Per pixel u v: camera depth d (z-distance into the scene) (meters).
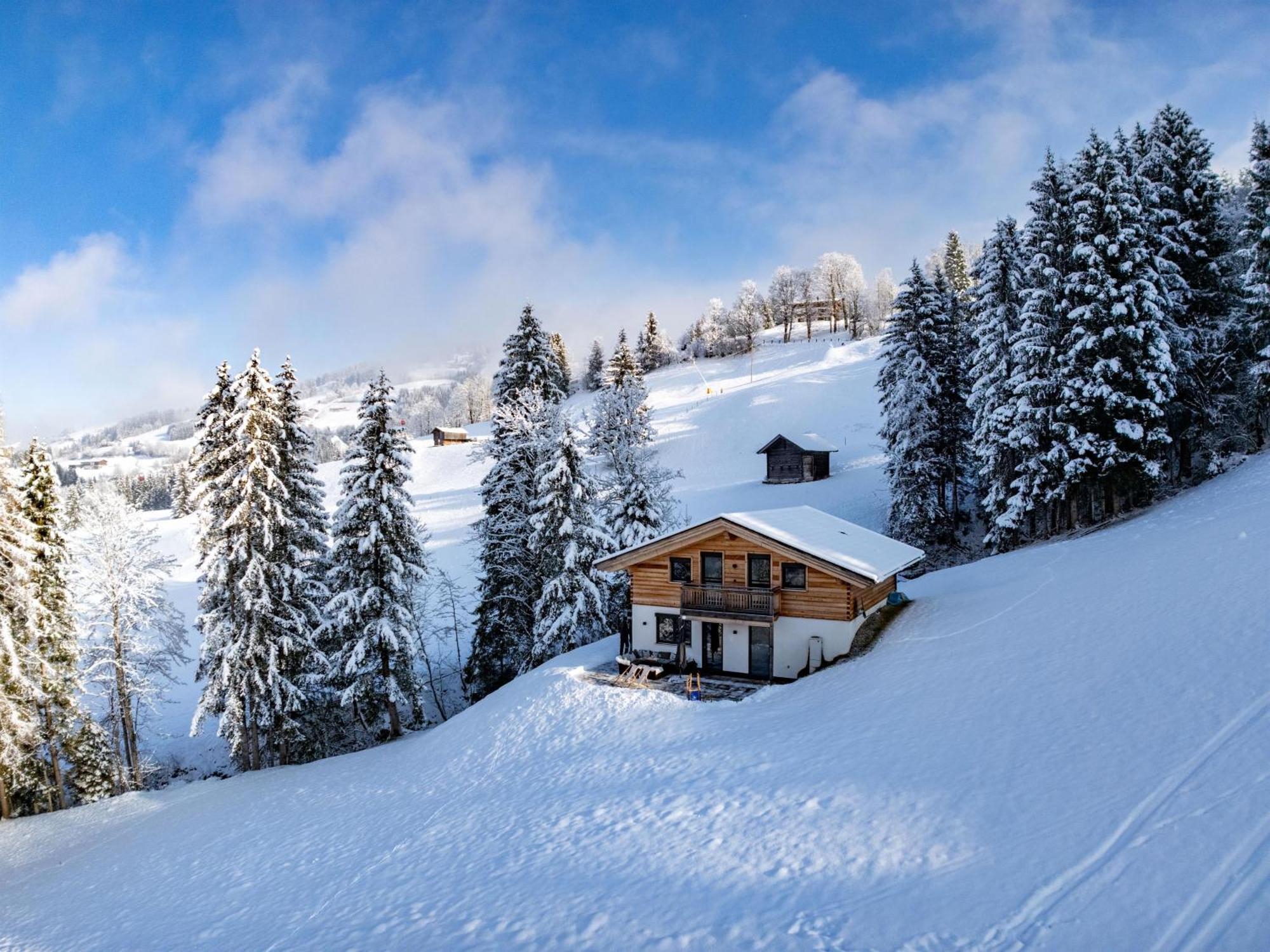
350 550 27.89
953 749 13.63
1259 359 31.53
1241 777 9.88
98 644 30.03
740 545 25.53
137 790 29.80
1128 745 11.82
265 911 14.05
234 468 26.20
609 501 35.53
